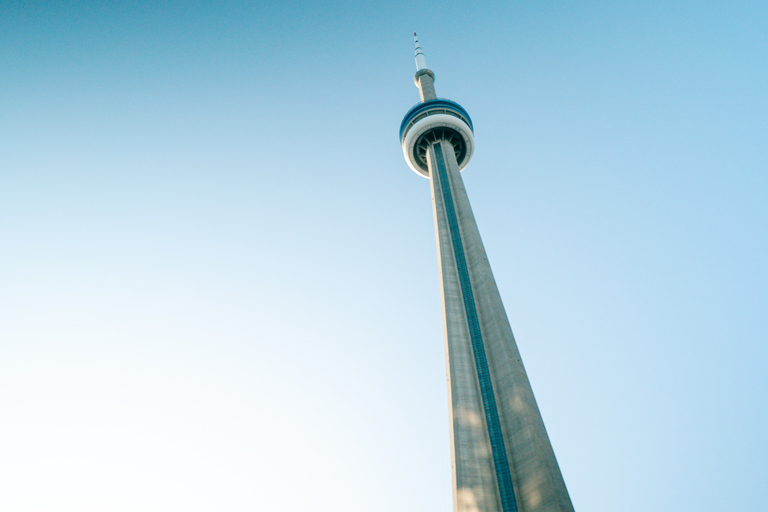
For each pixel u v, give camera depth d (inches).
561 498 1192.8
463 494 1278.3
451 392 1579.7
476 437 1443.2
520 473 1315.2
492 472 1353.3
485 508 1258.0
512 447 1390.3
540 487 1230.9
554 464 1295.5
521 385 1501.0
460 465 1348.4
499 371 1605.6
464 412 1508.4
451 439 1483.8
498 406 1520.7
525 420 1396.4
